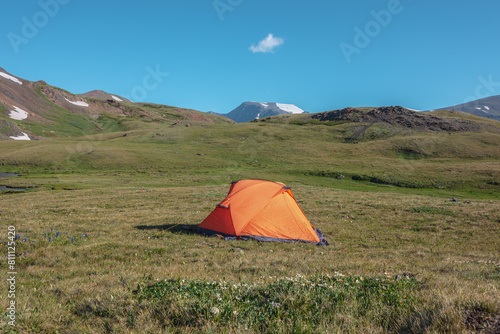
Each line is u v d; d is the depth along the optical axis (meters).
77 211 23.70
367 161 85.56
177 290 6.21
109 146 108.38
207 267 10.05
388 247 14.97
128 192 37.66
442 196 49.31
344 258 12.13
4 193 43.19
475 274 8.75
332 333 4.30
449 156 93.62
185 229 17.67
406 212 23.94
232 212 16.75
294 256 12.18
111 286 7.24
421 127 133.12
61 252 11.50
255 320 4.78
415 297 5.45
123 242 13.63
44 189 46.62
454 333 4.05
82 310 5.82
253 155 97.44
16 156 88.56
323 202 29.41
